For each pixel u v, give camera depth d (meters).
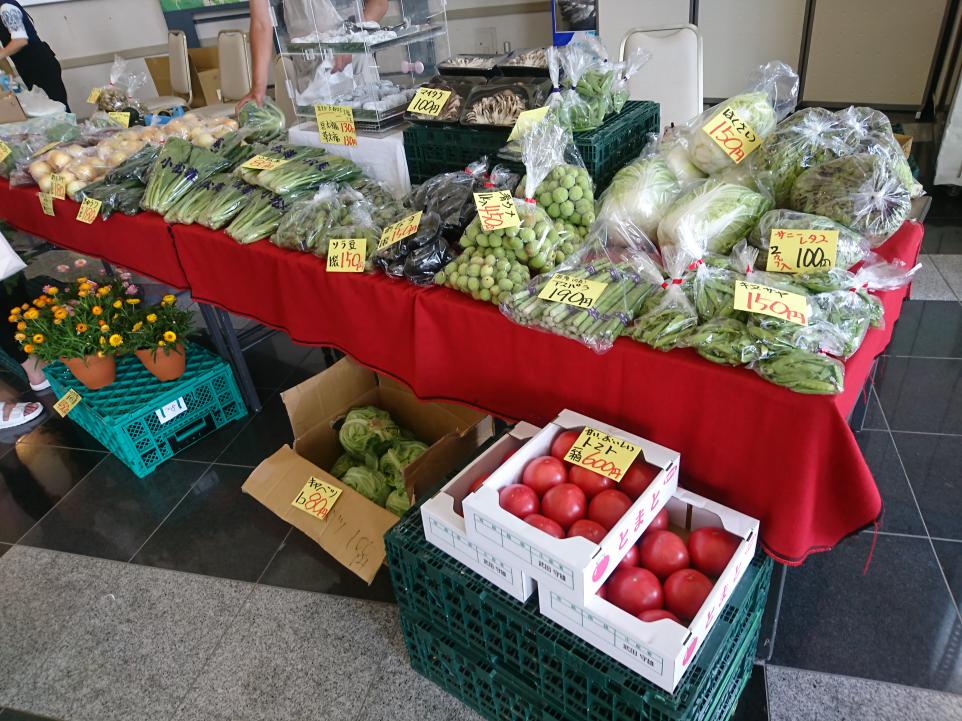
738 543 1.20
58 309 2.36
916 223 1.58
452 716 1.55
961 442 2.17
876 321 1.23
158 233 2.17
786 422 1.11
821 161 1.42
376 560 1.75
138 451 2.37
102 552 2.12
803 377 1.07
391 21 2.46
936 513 1.93
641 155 1.72
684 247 1.31
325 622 1.82
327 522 1.87
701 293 1.27
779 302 1.18
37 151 2.81
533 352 1.42
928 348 2.61
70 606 1.95
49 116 3.28
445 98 1.92
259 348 3.15
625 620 1.05
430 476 1.68
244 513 2.21
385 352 1.76
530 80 1.84
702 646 1.12
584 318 1.31
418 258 1.54
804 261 1.25
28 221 2.83
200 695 1.67
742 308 1.17
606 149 1.76
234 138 2.42
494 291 1.42
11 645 1.85
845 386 1.11
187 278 2.23
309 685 1.66
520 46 5.86
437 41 2.42
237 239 1.94
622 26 5.20
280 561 2.02
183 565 2.04
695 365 1.19
